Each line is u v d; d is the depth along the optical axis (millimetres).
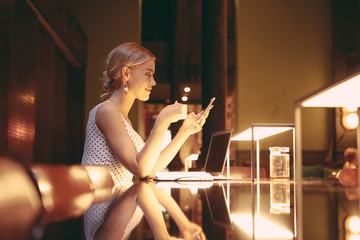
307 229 513
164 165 1996
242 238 458
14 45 4578
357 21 9844
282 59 9961
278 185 1548
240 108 9797
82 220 557
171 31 10969
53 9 5801
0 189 457
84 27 8594
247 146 9508
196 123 1975
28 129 5105
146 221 581
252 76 9891
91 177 1239
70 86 8188
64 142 7441
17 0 4625
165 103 14484
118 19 8633
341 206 762
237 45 9969
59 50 6969
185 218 630
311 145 9758
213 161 2482
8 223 444
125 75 1786
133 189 1188
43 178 749
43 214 585
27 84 5074
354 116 9570
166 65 11242
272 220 611
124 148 1572
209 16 7539
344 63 9891
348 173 2135
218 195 1060
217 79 7445
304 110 9805
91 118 1671
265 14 10031
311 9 10070
